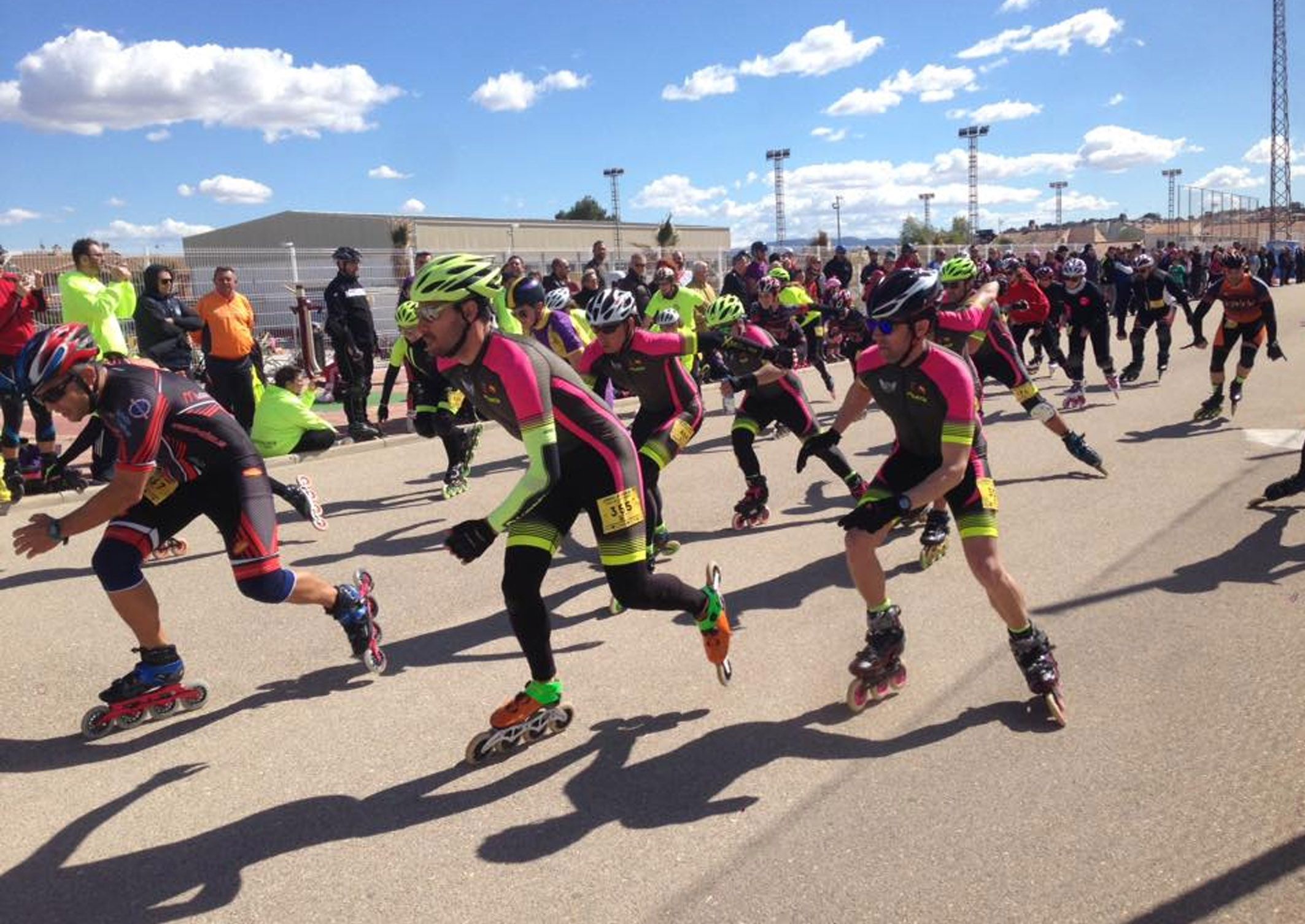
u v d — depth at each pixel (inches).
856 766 116.6
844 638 159.3
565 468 126.1
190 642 168.6
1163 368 457.1
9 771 124.3
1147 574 181.9
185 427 131.8
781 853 99.4
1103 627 157.3
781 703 135.8
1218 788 107.0
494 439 393.7
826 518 239.5
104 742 132.2
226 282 331.9
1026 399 255.9
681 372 196.1
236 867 101.3
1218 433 324.5
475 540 109.3
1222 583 174.7
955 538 214.4
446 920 91.4
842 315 382.3
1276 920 85.3
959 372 120.3
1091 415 375.9
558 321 256.2
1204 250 1765.5
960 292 245.8
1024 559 196.4
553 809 110.5
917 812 105.8
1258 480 252.2
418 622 176.9
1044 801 106.6
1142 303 456.1
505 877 97.9
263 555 136.3
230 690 148.2
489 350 114.7
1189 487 248.8
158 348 315.0
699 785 114.2
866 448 335.9
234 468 136.2
